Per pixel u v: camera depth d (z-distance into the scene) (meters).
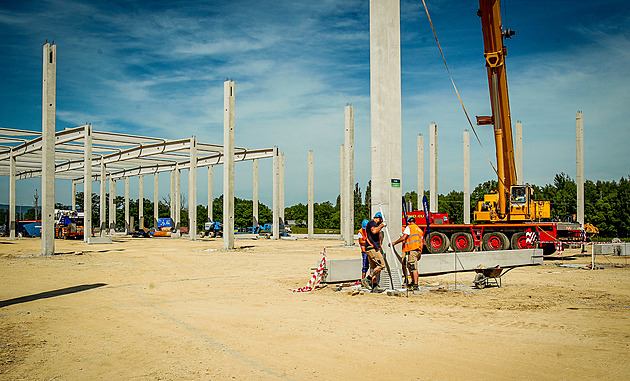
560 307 10.19
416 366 5.99
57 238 55.00
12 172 50.91
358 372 5.76
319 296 11.79
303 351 6.70
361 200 95.88
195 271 18.02
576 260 23.34
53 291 12.73
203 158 60.72
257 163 57.06
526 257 16.06
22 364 6.18
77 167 59.75
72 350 6.85
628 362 6.16
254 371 5.82
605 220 54.44
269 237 53.56
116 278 15.73
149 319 8.97
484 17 19.69
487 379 5.50
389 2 12.59
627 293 12.23
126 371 5.87
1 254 27.59
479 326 8.30
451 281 14.67
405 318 9.02
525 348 6.83
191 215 48.94
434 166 40.03
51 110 26.36
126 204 72.25
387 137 12.63
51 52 26.31
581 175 36.22
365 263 13.52
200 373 5.76
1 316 9.30
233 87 31.36
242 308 10.10
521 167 38.75
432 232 24.39
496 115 20.98
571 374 5.67
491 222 25.42
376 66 12.73
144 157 54.62
